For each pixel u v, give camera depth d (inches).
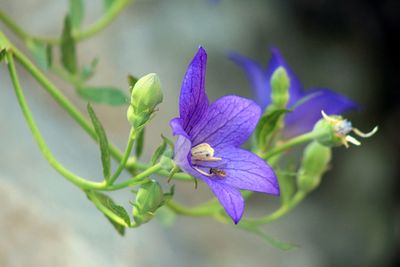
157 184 10.6
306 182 12.3
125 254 16.0
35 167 16.4
